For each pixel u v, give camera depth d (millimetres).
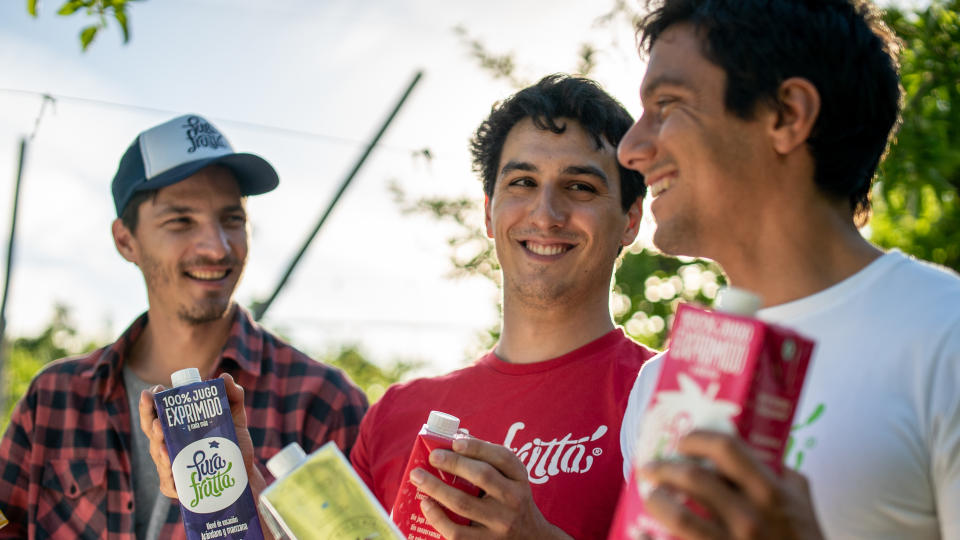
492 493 1495
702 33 1259
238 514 1659
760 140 1225
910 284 1207
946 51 3645
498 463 1524
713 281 6297
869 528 1129
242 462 1688
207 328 2668
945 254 5895
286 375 2676
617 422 1929
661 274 6434
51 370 2688
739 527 853
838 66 1224
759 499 854
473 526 1542
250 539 1654
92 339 17312
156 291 2629
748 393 906
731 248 1283
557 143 2066
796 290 1259
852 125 1232
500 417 2041
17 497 2582
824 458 1161
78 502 2523
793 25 1220
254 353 2658
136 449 2586
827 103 1217
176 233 2582
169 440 1649
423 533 1565
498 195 2127
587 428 1948
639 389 1599
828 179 1244
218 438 1676
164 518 2469
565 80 2148
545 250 2061
